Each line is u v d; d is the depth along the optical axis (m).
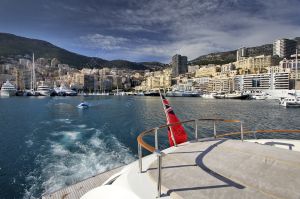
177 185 4.21
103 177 8.37
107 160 15.95
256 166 5.03
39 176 13.16
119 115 53.03
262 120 45.25
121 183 4.59
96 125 36.75
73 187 7.71
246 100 124.19
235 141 7.14
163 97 8.24
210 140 7.40
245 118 48.34
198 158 5.62
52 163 15.37
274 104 91.38
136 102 108.44
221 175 4.61
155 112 60.34
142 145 4.65
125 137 25.72
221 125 36.34
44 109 68.50
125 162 15.55
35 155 17.78
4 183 12.43
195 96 182.88
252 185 4.18
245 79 184.62
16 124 37.81
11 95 168.62
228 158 5.56
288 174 4.60
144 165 5.43
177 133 7.65
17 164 15.67
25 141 23.86
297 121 43.84
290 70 172.50
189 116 52.06
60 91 188.12
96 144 21.27
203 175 4.62
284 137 27.66
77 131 30.16
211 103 98.88
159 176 3.89
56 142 22.61
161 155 3.85
